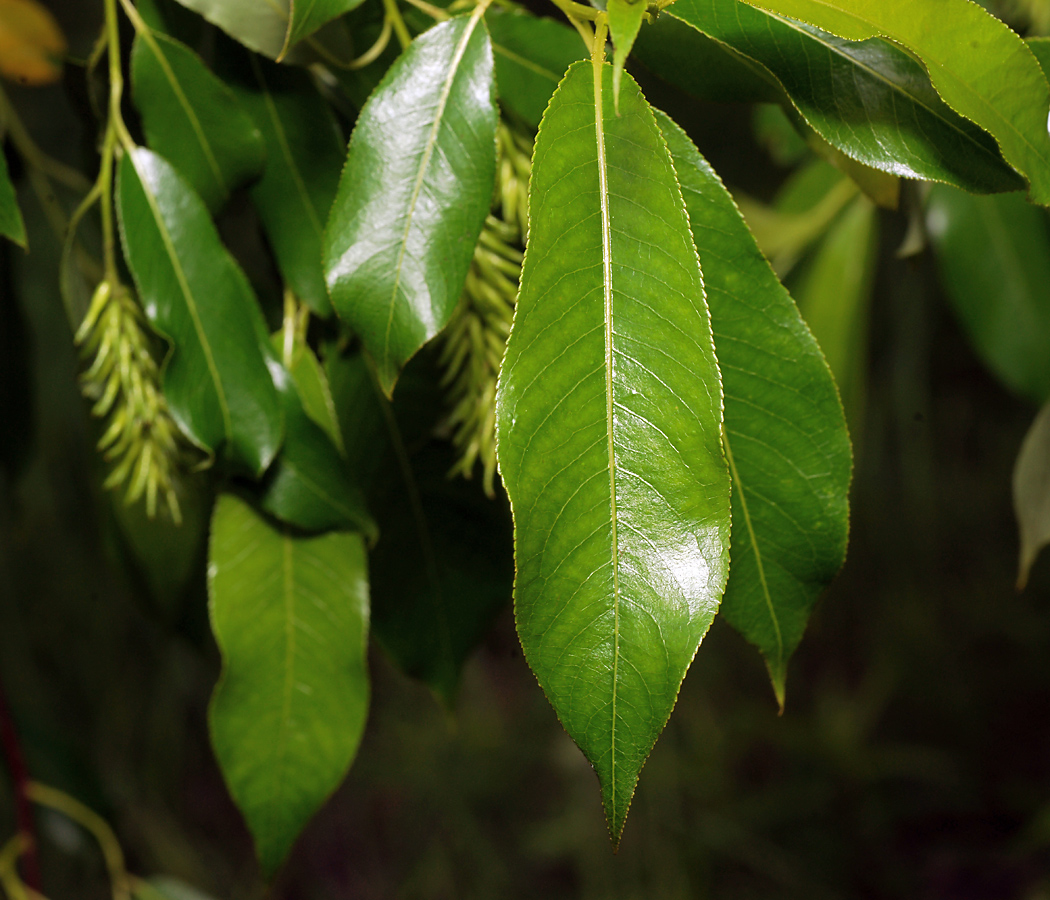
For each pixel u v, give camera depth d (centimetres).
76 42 83
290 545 34
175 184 31
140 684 98
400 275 29
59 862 84
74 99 35
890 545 150
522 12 31
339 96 34
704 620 27
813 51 29
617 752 27
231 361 31
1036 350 51
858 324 57
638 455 27
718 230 29
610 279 27
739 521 30
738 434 30
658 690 27
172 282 31
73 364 76
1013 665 156
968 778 148
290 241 33
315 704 34
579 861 123
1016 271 51
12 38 39
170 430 33
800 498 30
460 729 134
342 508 32
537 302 27
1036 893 137
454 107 29
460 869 128
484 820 134
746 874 134
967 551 158
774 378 29
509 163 31
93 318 32
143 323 33
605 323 27
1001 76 27
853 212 56
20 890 41
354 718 34
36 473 84
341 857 137
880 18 27
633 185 27
